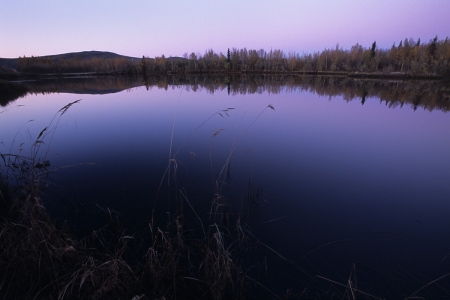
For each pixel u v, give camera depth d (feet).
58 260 8.74
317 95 65.05
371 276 9.14
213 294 8.04
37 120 34.81
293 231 11.79
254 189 15.60
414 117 37.47
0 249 8.62
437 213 12.96
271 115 38.29
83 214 12.60
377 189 15.53
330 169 18.47
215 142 24.79
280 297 8.40
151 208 13.34
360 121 34.60
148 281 8.65
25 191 12.37
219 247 8.38
